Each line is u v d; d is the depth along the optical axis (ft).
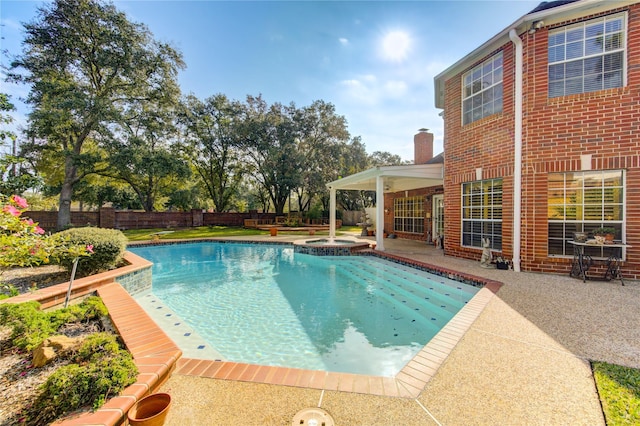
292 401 8.24
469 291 22.74
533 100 24.50
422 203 50.26
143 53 60.70
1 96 29.53
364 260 37.04
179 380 9.36
